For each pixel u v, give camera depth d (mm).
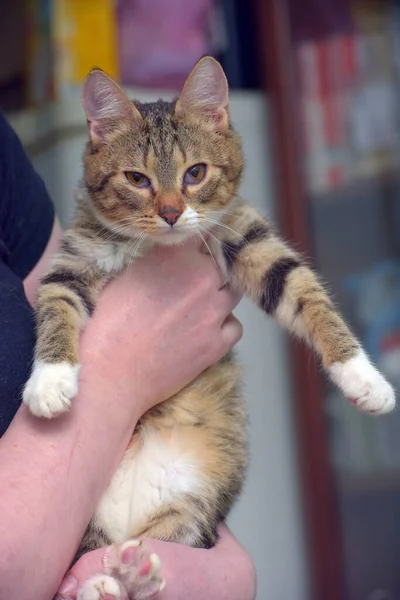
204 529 1792
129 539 1632
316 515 3219
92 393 1524
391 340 3254
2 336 1627
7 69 3650
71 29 3082
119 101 1990
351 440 3262
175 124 2020
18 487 1310
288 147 3221
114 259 1940
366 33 3383
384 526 3295
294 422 3287
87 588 1429
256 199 3268
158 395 1710
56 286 1878
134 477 1777
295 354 3230
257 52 3387
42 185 2053
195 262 1804
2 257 1858
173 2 3318
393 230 3371
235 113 3260
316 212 3260
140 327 1666
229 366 1979
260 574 3270
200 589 1506
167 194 1933
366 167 3359
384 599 3248
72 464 1397
